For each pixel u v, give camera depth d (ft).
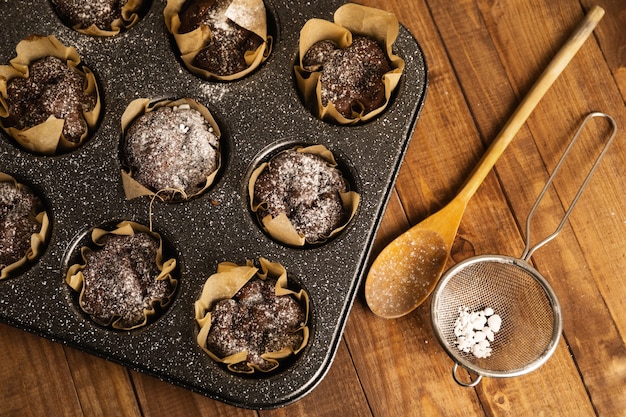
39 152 2.27
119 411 2.34
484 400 2.43
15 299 2.22
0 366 2.33
